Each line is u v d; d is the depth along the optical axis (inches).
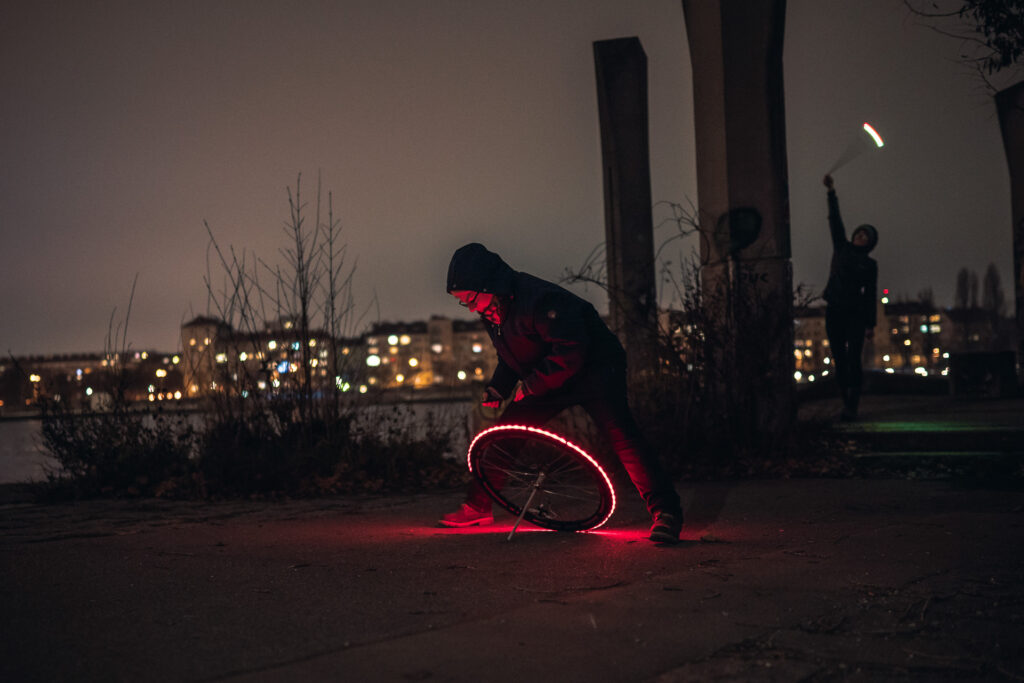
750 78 343.3
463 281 187.9
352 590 147.7
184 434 323.0
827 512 228.1
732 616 126.8
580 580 152.5
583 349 185.0
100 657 111.4
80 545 196.5
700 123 353.1
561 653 111.2
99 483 304.0
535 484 208.4
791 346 343.3
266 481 299.3
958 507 230.2
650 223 464.8
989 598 135.5
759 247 343.0
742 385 337.1
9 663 109.4
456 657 109.8
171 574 162.9
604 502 199.2
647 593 141.0
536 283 188.1
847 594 138.8
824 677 102.5
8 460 1025.5
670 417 334.6
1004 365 544.1
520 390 201.0
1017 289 573.9
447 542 194.7
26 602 141.2
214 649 114.3
